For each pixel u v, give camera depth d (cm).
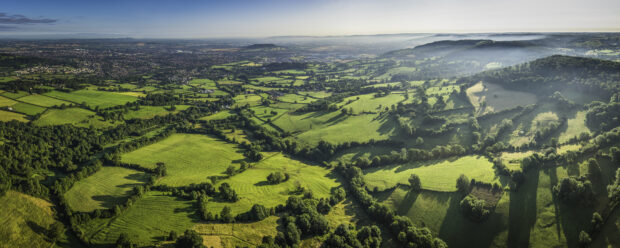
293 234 9356
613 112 13288
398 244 9856
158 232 9531
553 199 9800
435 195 11400
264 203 11362
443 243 9369
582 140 12938
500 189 10925
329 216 11062
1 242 9088
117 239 9156
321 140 17312
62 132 16762
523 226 9469
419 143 15750
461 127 16525
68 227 9819
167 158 15312
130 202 10844
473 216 9988
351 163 15112
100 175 13200
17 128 16050
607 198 9138
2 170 11812
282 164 15425
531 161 11494
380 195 12338
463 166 13088
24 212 10188
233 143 17962
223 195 11394
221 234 9481
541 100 17538
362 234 9769
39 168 13150
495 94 19788
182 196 11431
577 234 8662
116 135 17738
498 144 14138
